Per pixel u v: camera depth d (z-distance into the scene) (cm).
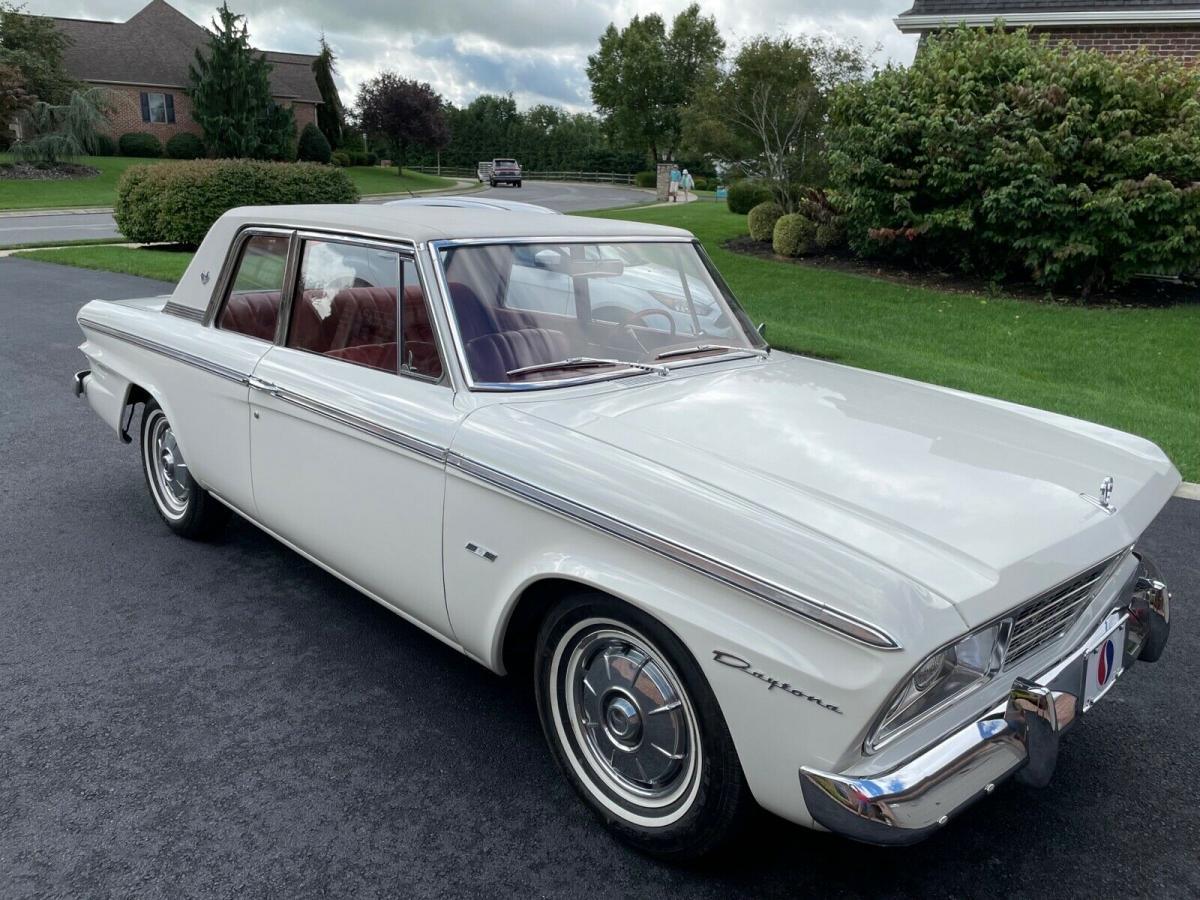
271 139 4706
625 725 243
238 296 376
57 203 3006
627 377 302
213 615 376
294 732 298
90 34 4919
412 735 298
